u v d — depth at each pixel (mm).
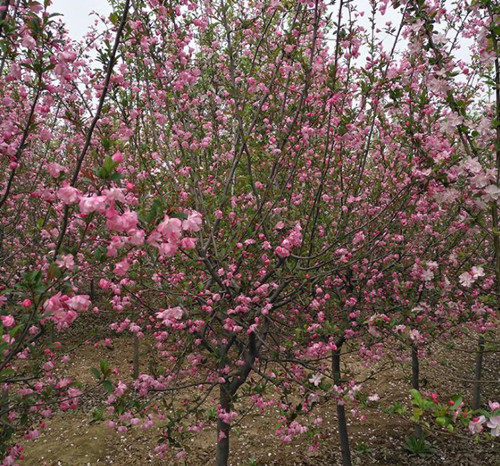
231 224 3990
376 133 5699
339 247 4516
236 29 3885
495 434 2100
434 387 8469
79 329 8836
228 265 3791
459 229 5090
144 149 4227
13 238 6062
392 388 8352
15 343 2275
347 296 5168
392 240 5137
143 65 3898
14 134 2633
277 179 4578
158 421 6840
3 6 2379
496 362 9945
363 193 5090
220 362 4074
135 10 3596
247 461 6277
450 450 6559
